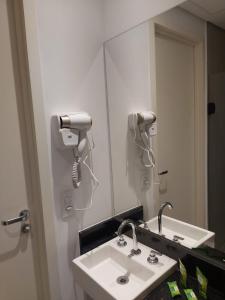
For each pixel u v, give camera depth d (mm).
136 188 1419
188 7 1062
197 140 1091
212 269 1036
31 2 1100
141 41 1275
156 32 1206
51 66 1203
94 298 1123
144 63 1281
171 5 1134
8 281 1268
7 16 1128
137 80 1332
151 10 1213
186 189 1163
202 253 1090
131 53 1331
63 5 1228
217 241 1042
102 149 1468
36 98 1150
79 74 1319
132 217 1461
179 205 1205
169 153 1232
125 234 1476
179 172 1188
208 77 1020
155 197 1327
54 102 1227
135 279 1193
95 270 1291
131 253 1271
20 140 1225
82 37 1320
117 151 1478
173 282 1067
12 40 1152
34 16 1113
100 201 1484
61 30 1229
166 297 994
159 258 1204
